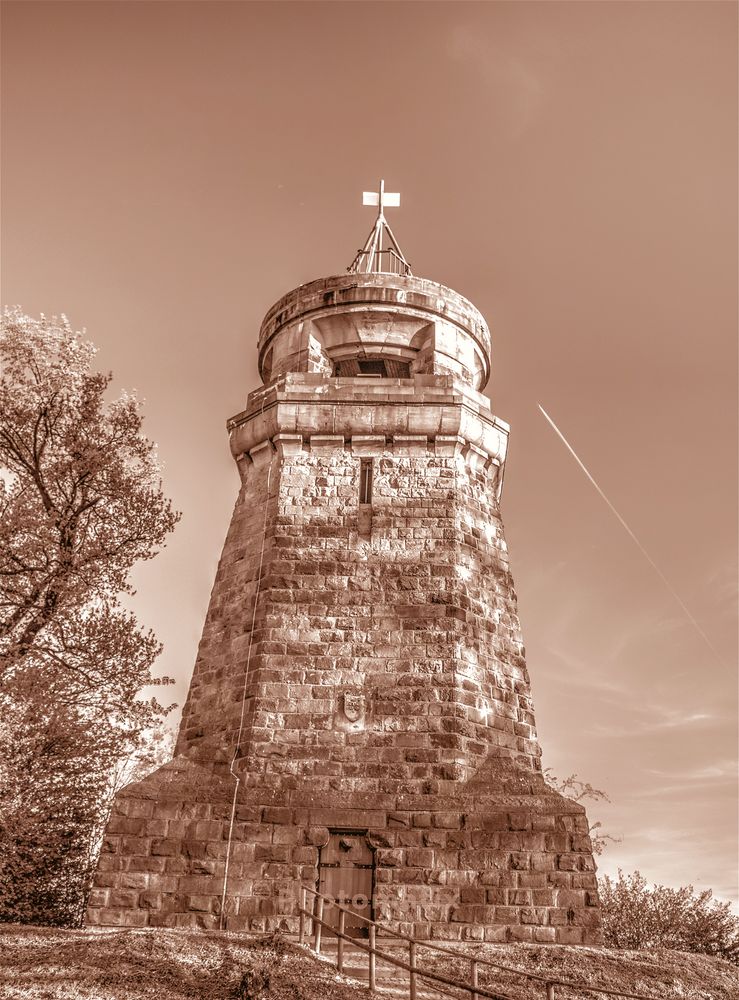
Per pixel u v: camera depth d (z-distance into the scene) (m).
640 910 27.58
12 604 22.81
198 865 19.69
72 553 23.78
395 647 22.44
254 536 24.84
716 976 17.89
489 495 26.25
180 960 15.70
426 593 23.22
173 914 19.17
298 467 25.39
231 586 24.42
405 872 19.55
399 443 25.64
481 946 18.20
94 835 23.25
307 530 24.28
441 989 14.91
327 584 23.39
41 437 25.44
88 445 25.09
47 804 21.33
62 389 25.62
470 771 21.06
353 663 22.22
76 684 22.41
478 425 26.08
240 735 21.45
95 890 19.36
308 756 21.00
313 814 20.19
